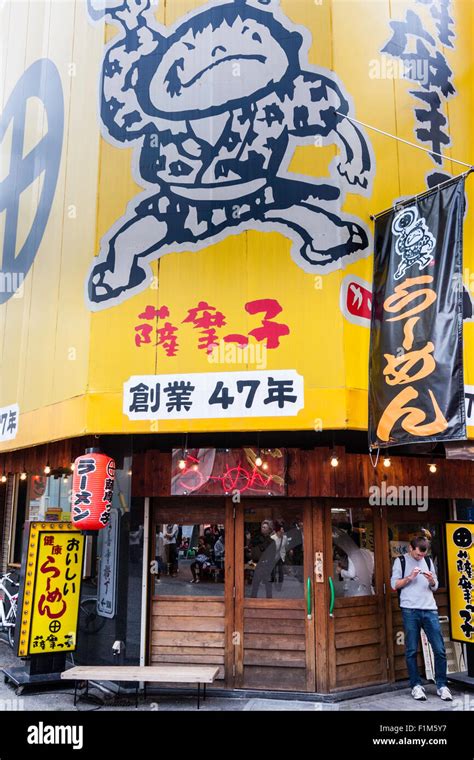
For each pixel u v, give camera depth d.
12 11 11.09
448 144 8.28
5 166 10.33
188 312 7.11
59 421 7.43
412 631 7.34
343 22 7.56
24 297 8.96
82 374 7.18
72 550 7.84
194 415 6.81
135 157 7.59
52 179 8.68
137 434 8.01
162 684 7.49
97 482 6.83
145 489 7.82
